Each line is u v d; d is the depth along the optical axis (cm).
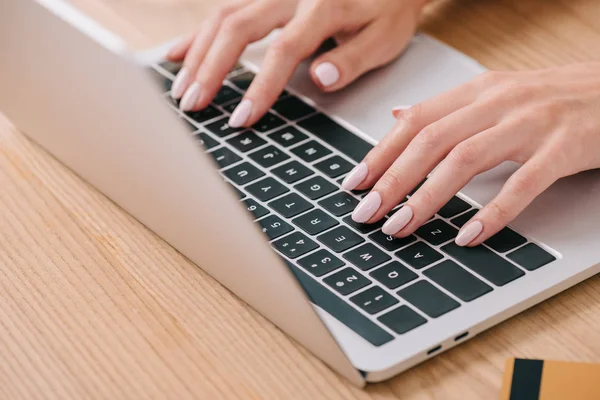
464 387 46
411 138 60
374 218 56
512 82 64
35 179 63
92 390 47
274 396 46
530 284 50
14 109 63
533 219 56
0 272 55
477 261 52
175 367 48
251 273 47
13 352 50
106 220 59
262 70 69
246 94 68
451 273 51
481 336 49
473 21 81
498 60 76
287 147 64
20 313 52
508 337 49
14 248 57
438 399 46
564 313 51
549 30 80
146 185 50
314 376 47
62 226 59
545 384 44
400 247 53
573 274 51
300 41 71
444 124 59
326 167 62
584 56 76
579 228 55
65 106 53
